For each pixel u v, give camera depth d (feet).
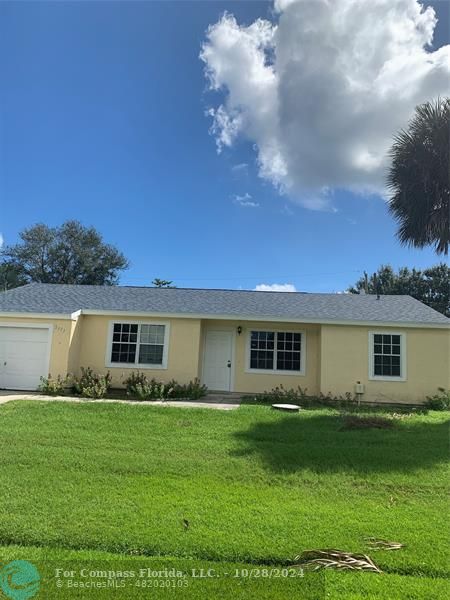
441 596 10.35
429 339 47.80
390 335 48.37
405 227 46.24
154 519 14.30
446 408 43.78
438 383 46.98
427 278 135.64
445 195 43.16
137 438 25.48
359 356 48.16
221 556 12.17
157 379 49.01
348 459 22.15
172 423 29.91
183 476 19.04
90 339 50.24
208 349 52.34
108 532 13.23
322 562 11.84
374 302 56.39
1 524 13.61
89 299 54.60
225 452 23.04
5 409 32.86
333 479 19.24
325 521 14.61
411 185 43.96
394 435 27.91
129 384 46.32
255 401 43.80
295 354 51.42
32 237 131.95
